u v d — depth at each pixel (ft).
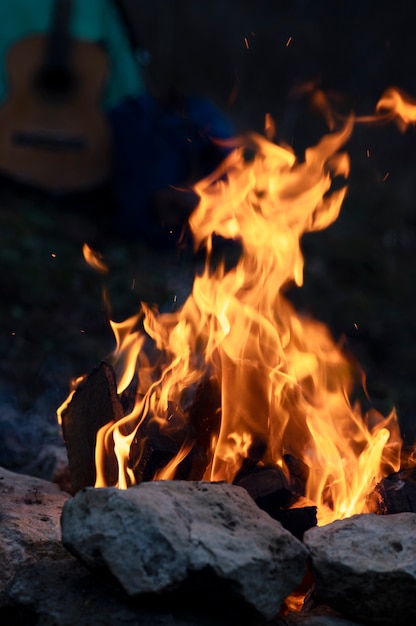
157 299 24.88
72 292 24.47
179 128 28.07
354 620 8.25
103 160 30.19
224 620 7.91
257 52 54.13
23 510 10.16
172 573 7.50
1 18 30.58
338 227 34.53
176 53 52.90
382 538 8.41
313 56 55.11
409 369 24.53
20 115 30.12
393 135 48.96
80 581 8.27
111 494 7.97
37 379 19.52
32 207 28.81
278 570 7.78
